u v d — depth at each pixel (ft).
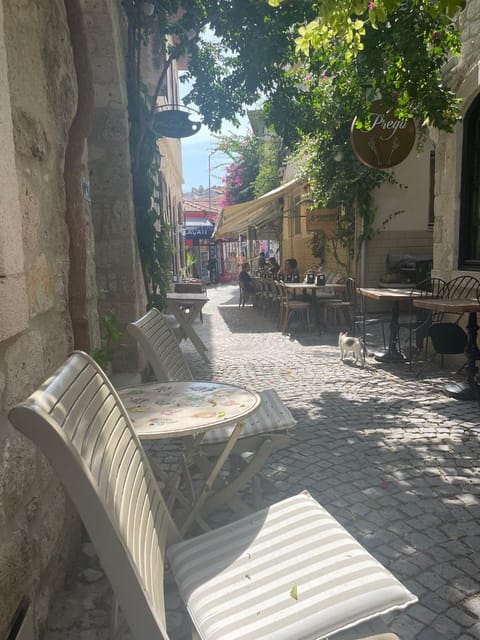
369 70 16.92
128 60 18.25
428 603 6.68
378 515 8.93
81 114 8.86
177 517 8.34
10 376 5.40
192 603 4.52
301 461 11.31
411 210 34.86
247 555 5.10
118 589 3.64
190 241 99.96
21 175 6.50
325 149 33.24
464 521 8.66
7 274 5.14
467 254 19.25
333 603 4.31
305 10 17.12
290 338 28.71
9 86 6.20
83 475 3.51
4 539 4.98
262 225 65.62
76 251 8.50
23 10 6.86
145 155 19.02
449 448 11.80
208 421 6.54
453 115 17.75
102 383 5.25
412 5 14.83
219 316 41.06
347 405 15.35
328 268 44.11
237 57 19.49
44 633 6.21
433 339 16.21
